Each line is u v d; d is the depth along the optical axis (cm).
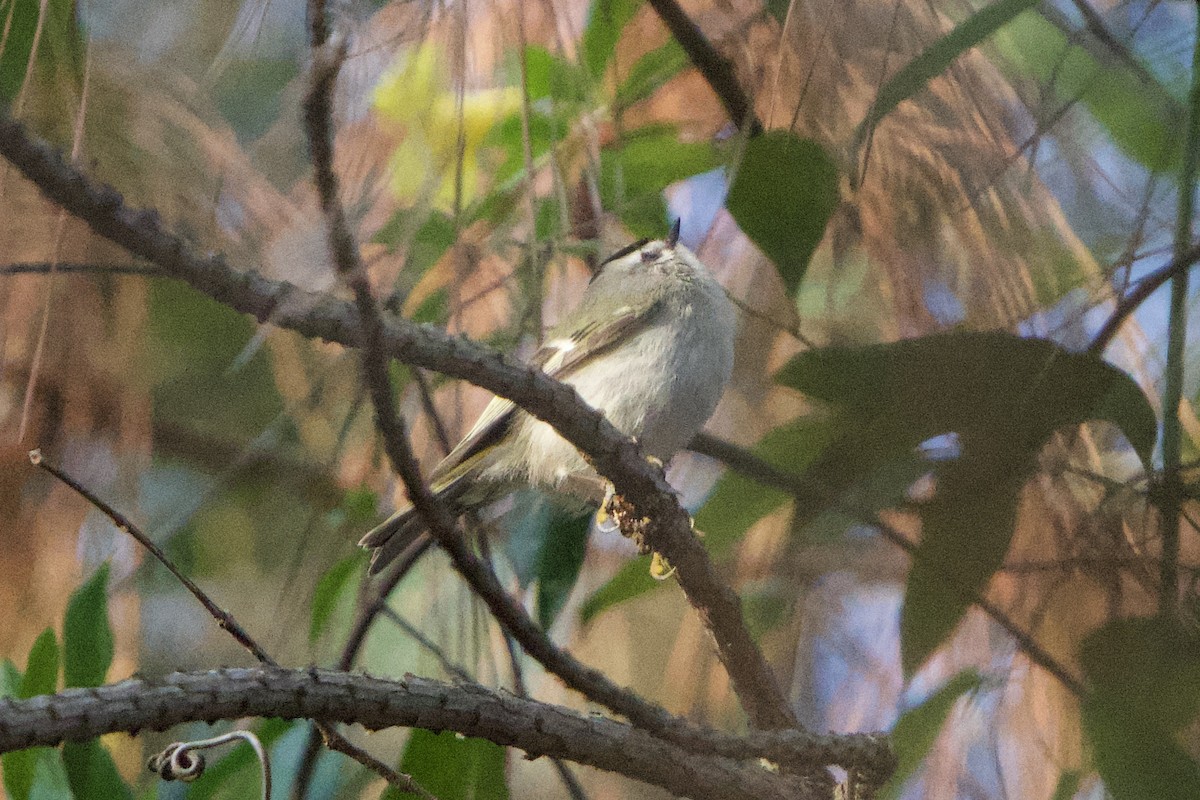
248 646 465
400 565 716
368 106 413
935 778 593
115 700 408
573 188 711
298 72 356
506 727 481
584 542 742
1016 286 610
